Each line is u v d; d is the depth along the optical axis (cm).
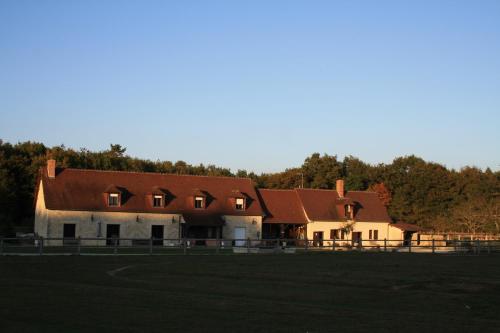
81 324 1617
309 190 7650
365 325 1728
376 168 10294
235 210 6819
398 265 3666
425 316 1934
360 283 2773
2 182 7381
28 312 1767
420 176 9631
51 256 3772
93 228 6128
